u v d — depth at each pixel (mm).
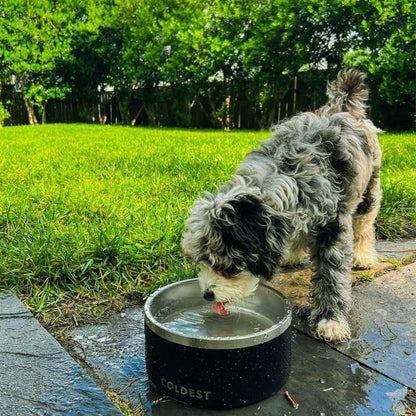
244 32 4531
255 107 4777
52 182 1674
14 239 1051
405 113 3904
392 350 715
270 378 589
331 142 785
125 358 690
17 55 5137
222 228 625
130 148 2682
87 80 5938
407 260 1089
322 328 753
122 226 1152
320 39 4062
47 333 722
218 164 1959
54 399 564
